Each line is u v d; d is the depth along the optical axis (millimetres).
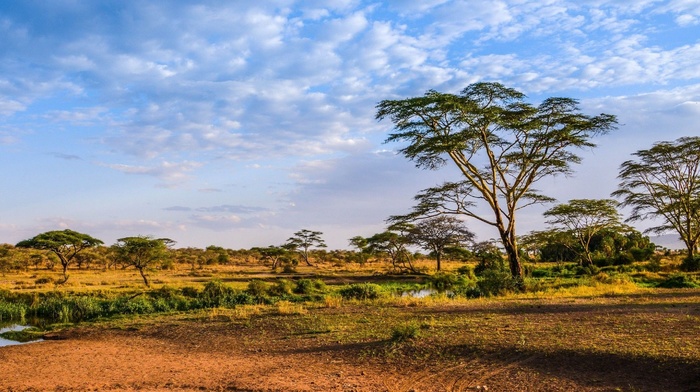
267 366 11000
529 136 29906
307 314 18578
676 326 11719
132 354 13469
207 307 24844
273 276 52875
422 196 33125
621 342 10289
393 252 59688
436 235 55094
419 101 28203
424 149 29188
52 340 16891
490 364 9742
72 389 9875
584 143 29516
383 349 11461
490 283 26969
